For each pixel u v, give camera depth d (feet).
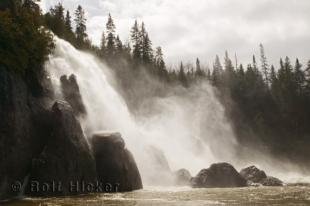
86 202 90.94
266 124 411.34
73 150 112.68
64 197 102.89
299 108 419.95
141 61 382.83
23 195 105.19
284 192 110.63
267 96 430.20
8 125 105.60
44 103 126.21
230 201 91.09
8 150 104.22
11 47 116.16
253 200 92.43
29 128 114.52
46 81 134.10
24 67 119.44
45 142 115.96
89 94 161.68
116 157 123.95
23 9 136.05
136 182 127.95
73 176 110.73
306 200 91.50
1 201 95.96
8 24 117.39
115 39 374.84
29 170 110.01
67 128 114.21
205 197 100.22
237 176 139.74
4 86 107.96
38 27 138.72
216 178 138.00
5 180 102.06
